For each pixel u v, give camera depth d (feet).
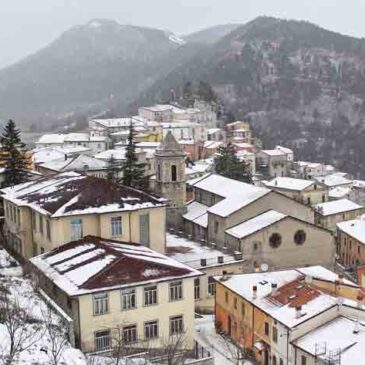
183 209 288.92
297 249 251.80
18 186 245.24
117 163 388.37
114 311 169.48
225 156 437.58
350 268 316.40
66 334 161.89
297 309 170.60
